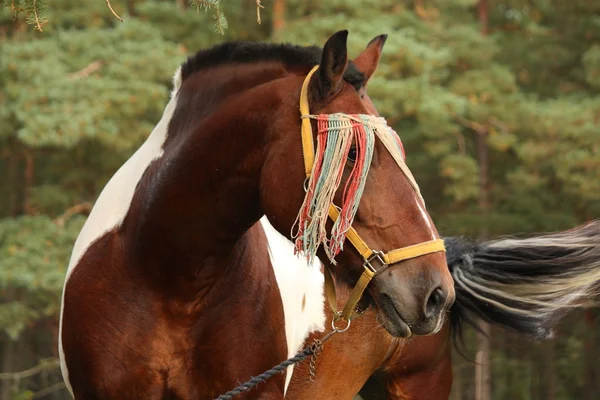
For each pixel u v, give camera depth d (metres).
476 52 25.59
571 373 26.47
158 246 4.79
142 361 4.85
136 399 4.89
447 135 26.86
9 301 22.86
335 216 4.31
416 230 4.29
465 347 7.27
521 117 24.89
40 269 20.05
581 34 29.28
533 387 27.95
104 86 20.95
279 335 5.16
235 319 4.92
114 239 5.00
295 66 4.73
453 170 24.73
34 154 24.98
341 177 4.30
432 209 27.94
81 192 25.73
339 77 4.40
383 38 4.83
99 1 24.36
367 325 6.35
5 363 26.58
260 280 5.08
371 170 4.32
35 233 20.75
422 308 4.18
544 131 24.39
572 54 29.20
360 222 4.32
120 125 21.58
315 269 6.04
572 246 6.81
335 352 6.23
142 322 4.86
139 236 4.85
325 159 4.30
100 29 23.22
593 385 26.33
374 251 4.29
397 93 22.00
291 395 6.17
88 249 5.11
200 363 4.90
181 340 4.88
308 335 6.00
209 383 4.90
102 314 4.90
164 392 4.91
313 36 22.05
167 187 4.77
